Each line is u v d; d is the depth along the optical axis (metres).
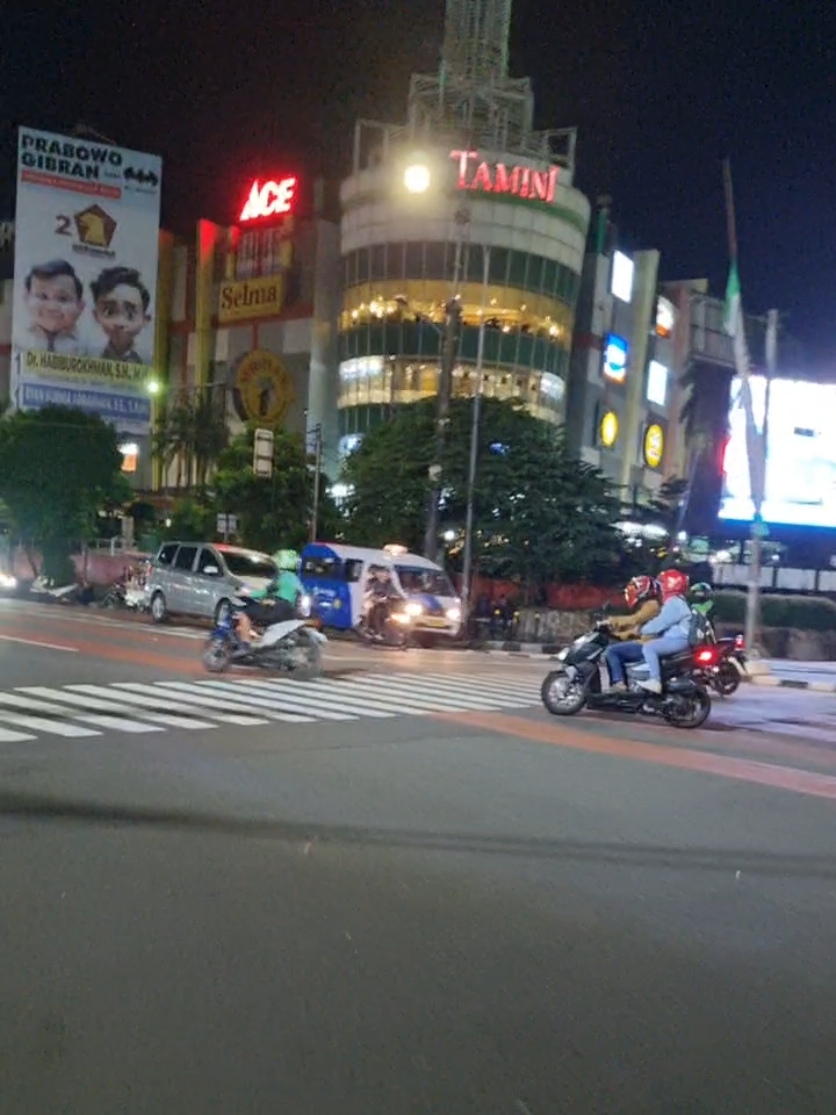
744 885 6.53
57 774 8.82
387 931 5.43
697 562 39.47
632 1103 3.79
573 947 5.32
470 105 63.19
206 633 24.42
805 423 41.69
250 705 13.26
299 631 16.58
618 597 35.16
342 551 27.09
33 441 50.12
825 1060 4.18
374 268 64.12
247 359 75.00
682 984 4.91
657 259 76.75
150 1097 3.70
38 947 5.04
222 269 78.81
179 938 5.21
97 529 57.56
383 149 65.50
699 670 13.39
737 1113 3.75
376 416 63.56
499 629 31.98
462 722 12.76
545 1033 4.32
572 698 13.69
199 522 47.97
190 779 8.82
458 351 61.88
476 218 61.84
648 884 6.45
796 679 22.92
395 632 25.11
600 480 33.75
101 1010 4.38
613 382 73.81
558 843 7.30
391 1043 4.17
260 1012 4.40
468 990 4.72
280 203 75.94
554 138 69.00
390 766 9.75
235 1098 3.71
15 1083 3.78
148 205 68.00
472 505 31.06
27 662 16.55
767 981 4.99
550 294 64.19
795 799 9.23
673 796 9.06
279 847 6.89
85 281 66.19
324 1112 3.64
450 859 6.78
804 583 40.56
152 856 6.59
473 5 64.00
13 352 64.62
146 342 67.94
